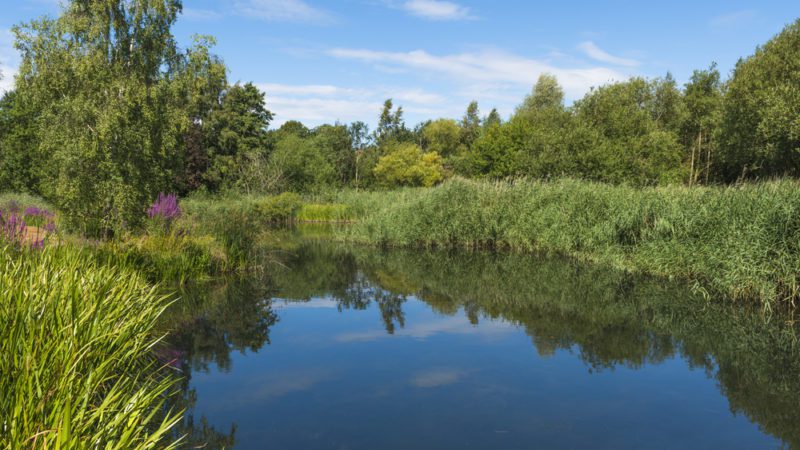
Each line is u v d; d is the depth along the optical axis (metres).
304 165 46.47
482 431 4.58
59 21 10.38
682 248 11.92
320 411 5.00
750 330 8.10
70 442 2.32
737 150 27.94
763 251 9.34
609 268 14.12
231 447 4.20
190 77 11.97
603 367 6.40
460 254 17.95
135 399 3.33
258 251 16.84
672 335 7.90
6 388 2.93
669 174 28.62
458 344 7.45
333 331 8.18
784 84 24.27
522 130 38.16
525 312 9.59
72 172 10.49
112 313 5.09
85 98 10.40
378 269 15.05
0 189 29.53
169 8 11.62
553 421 4.81
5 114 30.48
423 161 50.09
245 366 6.35
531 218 17.45
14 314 3.68
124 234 11.18
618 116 29.77
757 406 5.19
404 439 4.41
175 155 12.36
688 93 37.72
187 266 11.57
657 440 4.44
